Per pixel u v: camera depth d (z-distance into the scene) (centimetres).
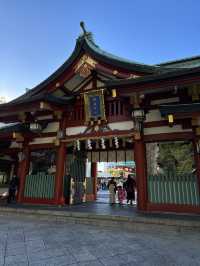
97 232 786
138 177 1027
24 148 1381
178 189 966
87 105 1172
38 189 1284
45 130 1354
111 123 1149
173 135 1003
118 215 893
